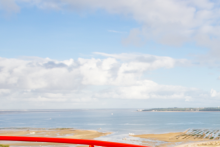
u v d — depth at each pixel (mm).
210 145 52875
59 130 103000
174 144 58188
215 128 118875
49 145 38438
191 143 58531
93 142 4570
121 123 161375
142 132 96000
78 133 89188
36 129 107188
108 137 76812
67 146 36969
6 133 86062
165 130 105938
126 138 73375
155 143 61312
